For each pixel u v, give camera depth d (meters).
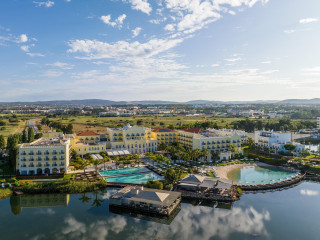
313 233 81.88
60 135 186.88
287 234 81.19
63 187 114.38
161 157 148.12
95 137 199.75
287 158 174.25
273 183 126.62
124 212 96.38
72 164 151.25
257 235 80.38
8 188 112.19
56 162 135.00
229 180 121.94
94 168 148.75
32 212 95.06
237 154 183.50
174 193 104.19
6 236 77.00
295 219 91.44
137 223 87.56
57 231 80.75
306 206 102.94
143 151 196.62
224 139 191.38
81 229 82.38
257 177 140.00
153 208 95.12
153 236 78.81
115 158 165.12
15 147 140.00
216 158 173.00
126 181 127.94
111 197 99.19
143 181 127.62
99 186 118.88
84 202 105.06
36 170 132.62
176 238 77.75
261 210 99.19
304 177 141.50
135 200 96.75
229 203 105.81
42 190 112.12
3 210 96.12
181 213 96.25
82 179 126.81
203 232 81.88
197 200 109.31
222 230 83.31
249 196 113.88
